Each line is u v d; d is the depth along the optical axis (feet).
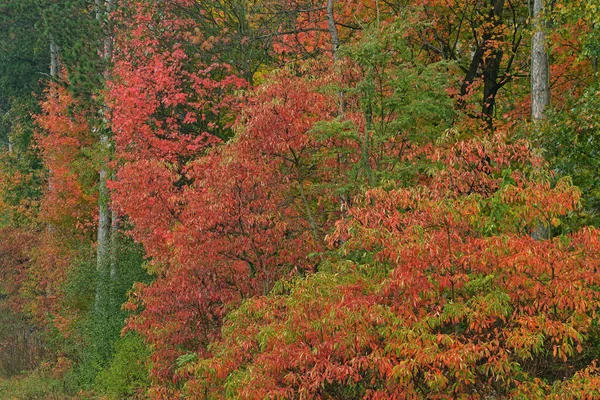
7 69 123.03
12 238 110.01
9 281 108.47
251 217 44.91
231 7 78.07
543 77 46.39
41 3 97.91
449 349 26.71
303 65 52.85
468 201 28.12
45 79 112.16
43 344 90.74
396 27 48.73
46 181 113.70
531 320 25.91
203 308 47.47
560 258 26.71
